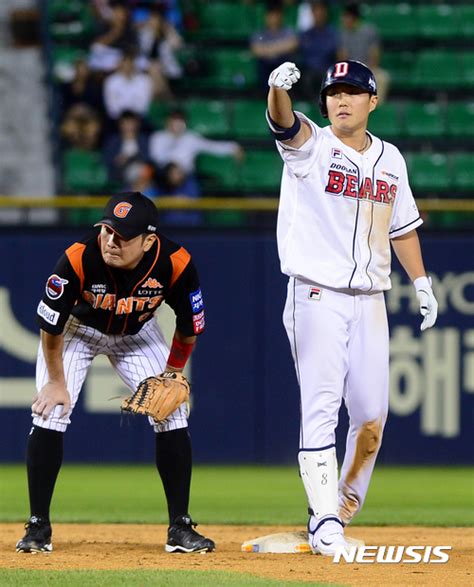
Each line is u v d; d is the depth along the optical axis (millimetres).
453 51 53125
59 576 14953
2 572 15359
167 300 17969
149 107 48500
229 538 21156
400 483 35094
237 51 52031
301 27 52562
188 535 18109
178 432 18266
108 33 49094
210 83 51000
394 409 38719
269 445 38594
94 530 22750
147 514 27062
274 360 38531
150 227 16828
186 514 18297
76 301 17484
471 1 54531
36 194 50094
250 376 38500
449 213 40500
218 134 49188
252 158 47938
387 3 54281
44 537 17984
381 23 53719
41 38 53156
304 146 17250
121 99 47969
